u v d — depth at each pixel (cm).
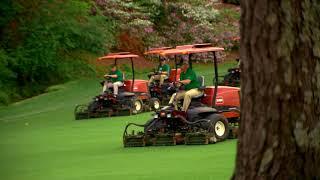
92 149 3491
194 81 3497
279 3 1164
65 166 2914
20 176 2709
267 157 1173
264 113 1177
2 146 3834
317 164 1163
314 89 1163
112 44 9294
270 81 1171
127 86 5588
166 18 10688
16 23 8312
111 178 2478
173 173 2470
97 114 5344
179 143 3459
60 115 5622
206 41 10525
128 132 4228
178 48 3741
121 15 9819
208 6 10825
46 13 8244
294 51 1162
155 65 9581
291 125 1159
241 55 1212
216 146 3216
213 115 3388
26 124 5106
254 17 1184
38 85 7956
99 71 8725
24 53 7856
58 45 8106
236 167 1226
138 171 2600
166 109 3472
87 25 8581
